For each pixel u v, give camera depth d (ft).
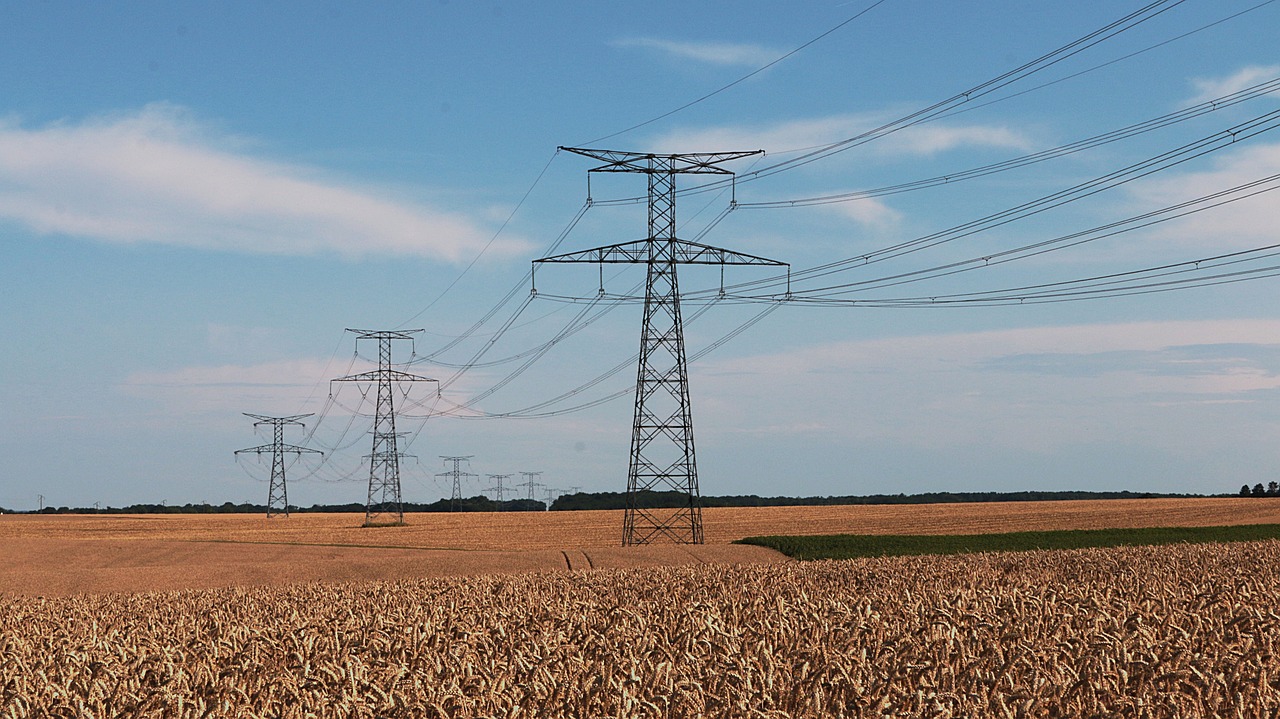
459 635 38.04
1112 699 22.94
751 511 485.15
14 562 207.51
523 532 323.16
